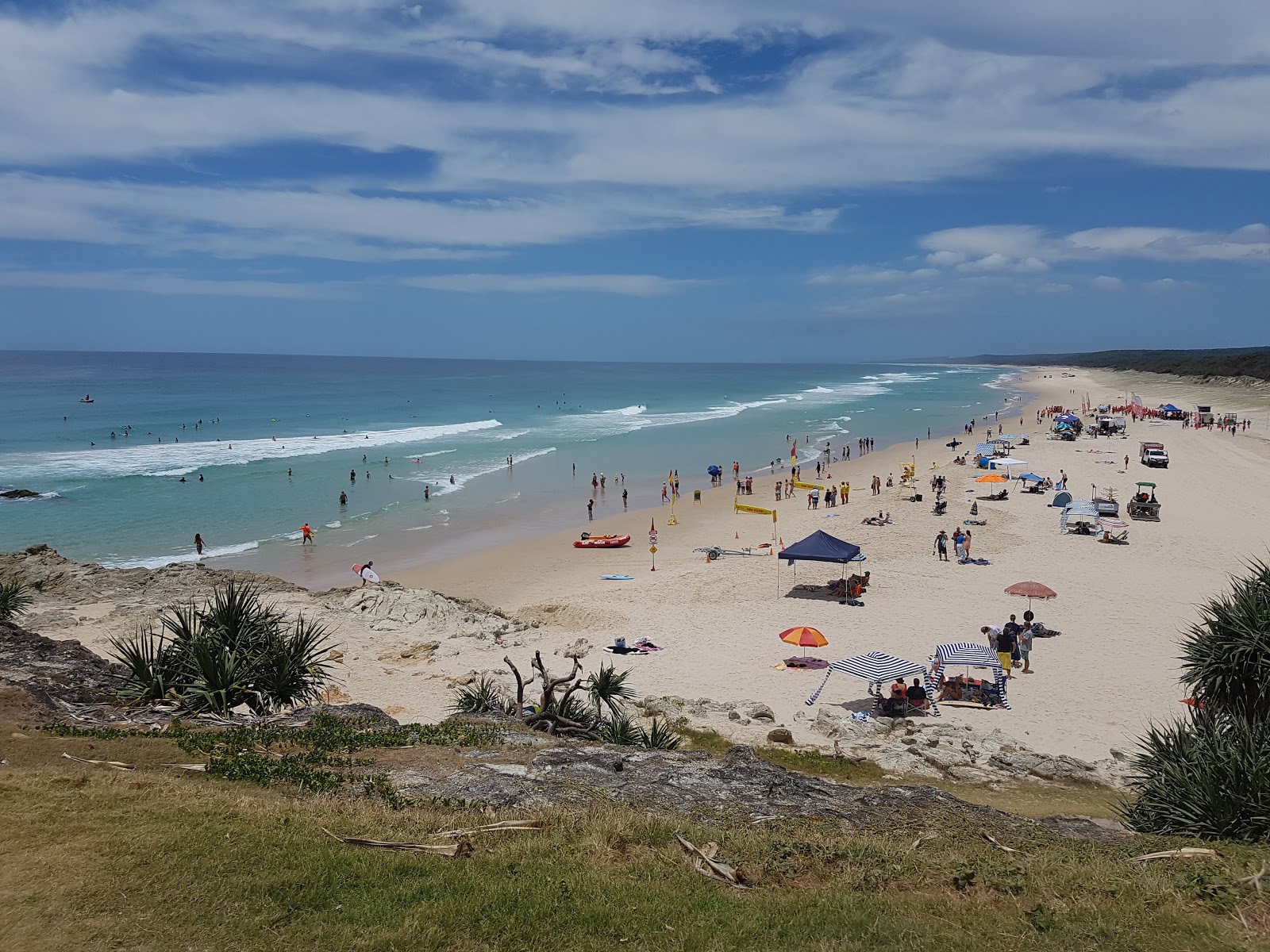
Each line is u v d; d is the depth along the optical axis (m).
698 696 23.33
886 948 7.64
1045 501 52.16
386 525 47.72
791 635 25.61
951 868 9.75
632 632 29.05
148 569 32.59
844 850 10.10
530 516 50.66
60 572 30.52
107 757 11.79
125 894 7.59
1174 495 52.25
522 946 7.40
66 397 118.69
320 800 10.49
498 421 102.56
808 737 20.17
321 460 68.38
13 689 14.80
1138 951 7.81
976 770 17.88
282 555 40.88
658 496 57.34
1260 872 9.42
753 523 48.81
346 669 23.92
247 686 16.02
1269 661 14.30
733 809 11.84
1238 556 38.03
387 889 8.13
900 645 27.27
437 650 26.38
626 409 124.25
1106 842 11.62
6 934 6.86
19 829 8.65
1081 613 30.25
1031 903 8.91
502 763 12.94
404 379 195.25
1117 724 21.25
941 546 38.72
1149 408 110.94
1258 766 11.94
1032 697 23.05
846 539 43.09
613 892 8.48
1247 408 111.44
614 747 14.92
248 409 109.62
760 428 97.62
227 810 9.64
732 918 8.09
